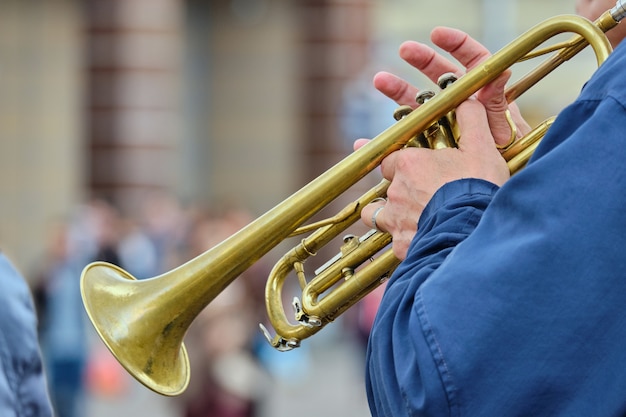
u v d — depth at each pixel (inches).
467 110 195.6
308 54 1523.1
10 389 235.9
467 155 190.9
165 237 1355.8
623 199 159.8
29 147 1857.8
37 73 1854.1
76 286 837.8
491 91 198.5
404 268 179.0
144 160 1449.3
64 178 1857.8
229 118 1867.6
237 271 224.2
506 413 158.7
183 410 537.0
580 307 158.6
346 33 1515.7
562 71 1062.4
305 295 219.5
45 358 829.2
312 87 1520.7
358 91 1160.2
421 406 162.9
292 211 216.1
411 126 199.5
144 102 1448.1
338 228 222.2
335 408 1063.6
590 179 161.3
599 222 159.6
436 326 163.2
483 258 165.0
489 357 159.8
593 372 158.2
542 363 158.4
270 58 1862.7
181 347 232.1
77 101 1857.8
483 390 159.6
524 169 167.5
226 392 529.7
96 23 1448.1
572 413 157.9
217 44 1870.1
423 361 163.0
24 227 1859.0
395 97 230.8
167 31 1455.5
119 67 1445.6
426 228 182.9
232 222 1055.0
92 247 1013.2
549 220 161.6
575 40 206.5
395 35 1624.0
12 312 240.4
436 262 175.0
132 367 221.9
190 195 1854.1
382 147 202.2
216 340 532.7
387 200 198.2
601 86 168.1
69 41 1854.1
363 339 973.2
